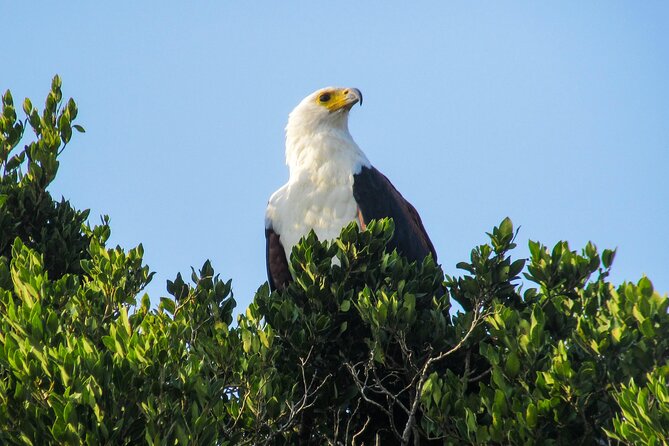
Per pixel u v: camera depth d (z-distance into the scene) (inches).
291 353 491.5
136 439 396.8
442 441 525.0
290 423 454.0
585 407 428.8
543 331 443.2
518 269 503.5
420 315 505.7
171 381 423.2
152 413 394.0
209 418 404.8
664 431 374.3
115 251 512.4
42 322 425.7
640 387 409.7
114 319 504.4
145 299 508.4
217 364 462.3
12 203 609.6
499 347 454.0
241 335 466.0
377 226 519.2
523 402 430.3
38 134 635.5
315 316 486.3
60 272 595.5
